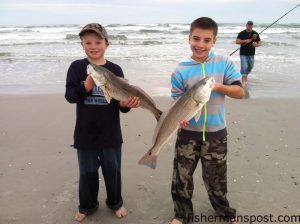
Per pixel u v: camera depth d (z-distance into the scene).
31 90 4.59
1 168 2.29
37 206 1.86
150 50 9.34
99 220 1.75
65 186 2.07
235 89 1.50
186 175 1.63
